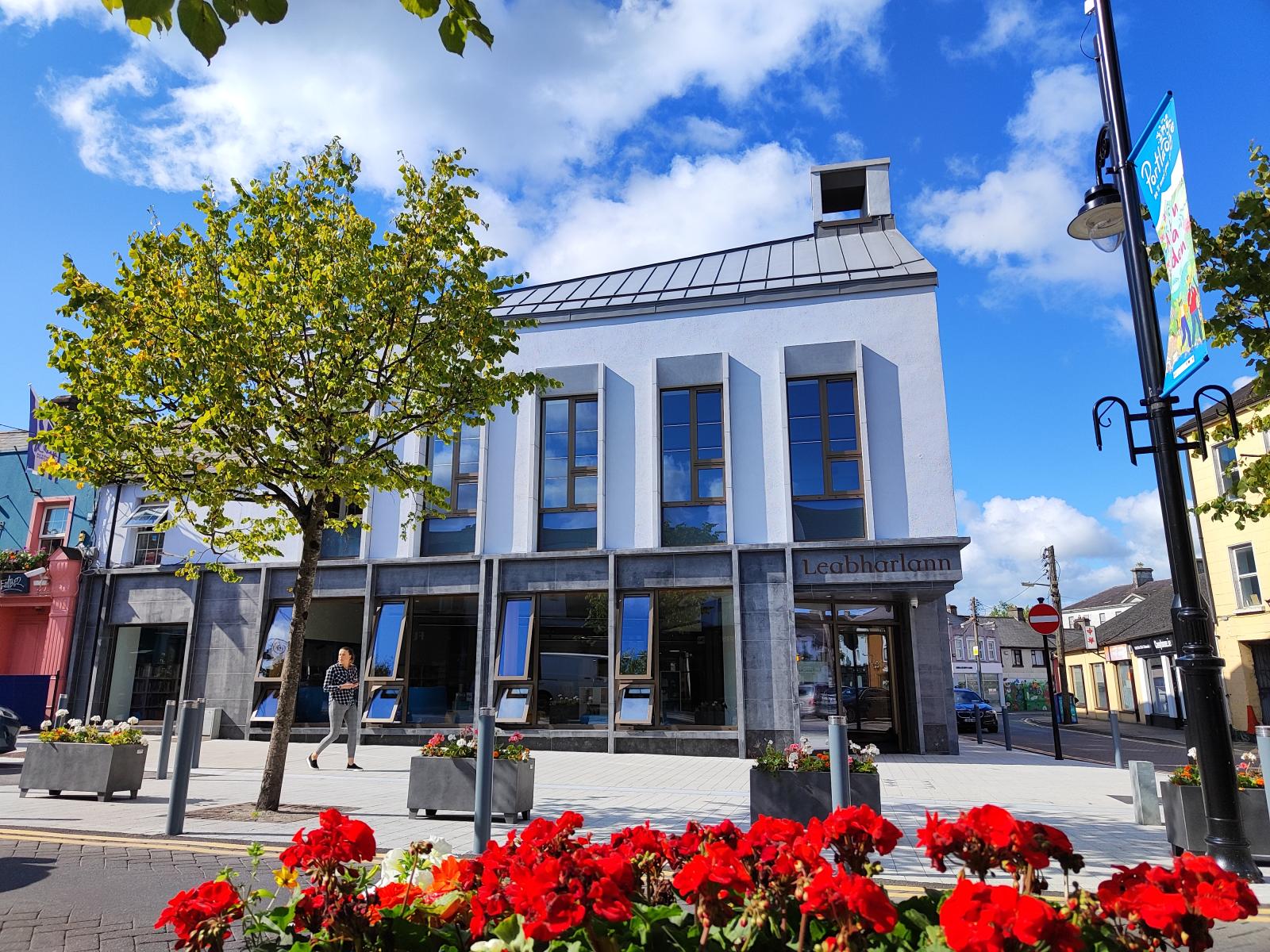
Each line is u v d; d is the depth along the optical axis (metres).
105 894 5.39
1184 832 6.70
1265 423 10.22
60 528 21.78
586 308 17.83
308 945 2.27
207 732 17.62
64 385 8.75
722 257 20.72
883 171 21.36
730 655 15.71
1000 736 26.84
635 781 11.55
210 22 2.45
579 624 16.44
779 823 2.78
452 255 9.55
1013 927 1.85
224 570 10.43
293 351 8.98
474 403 9.71
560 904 2.17
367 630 17.25
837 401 16.34
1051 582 37.88
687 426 16.98
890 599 16.80
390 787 10.69
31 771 9.52
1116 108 6.99
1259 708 24.03
